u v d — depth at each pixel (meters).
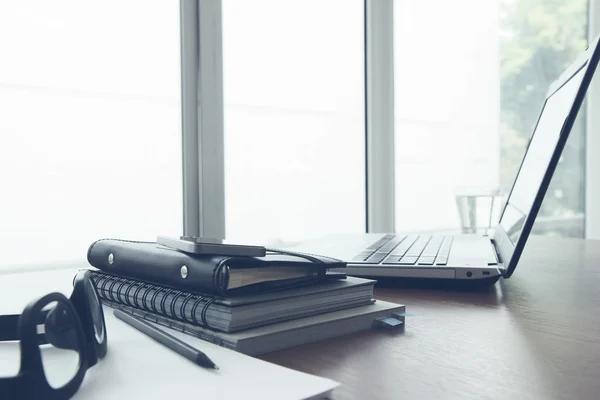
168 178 1.27
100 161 1.17
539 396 0.32
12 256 1.08
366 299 0.52
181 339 0.43
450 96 1.93
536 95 2.14
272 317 0.44
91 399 0.30
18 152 1.08
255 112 1.42
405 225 1.82
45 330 0.29
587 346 0.43
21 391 0.28
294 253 0.51
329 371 0.37
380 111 1.71
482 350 0.42
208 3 1.27
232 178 1.38
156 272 0.49
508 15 2.08
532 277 0.79
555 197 2.21
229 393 0.30
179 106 1.27
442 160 1.91
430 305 0.60
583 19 2.22
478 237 1.05
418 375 0.36
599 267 0.88
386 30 1.71
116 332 0.44
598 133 2.21
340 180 1.64
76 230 1.15
